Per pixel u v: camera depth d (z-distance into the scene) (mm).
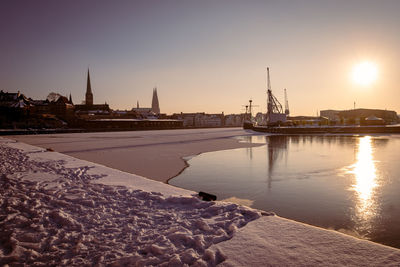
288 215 7961
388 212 8188
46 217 4371
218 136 51594
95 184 7000
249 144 33125
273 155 22375
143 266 2871
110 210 4855
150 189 6598
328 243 3338
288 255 3025
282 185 11734
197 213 4711
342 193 10359
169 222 4258
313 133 61500
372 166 16328
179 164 17203
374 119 64062
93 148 26672
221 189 11070
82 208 4941
